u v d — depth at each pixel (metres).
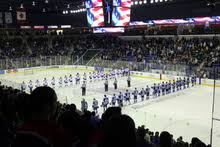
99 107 24.06
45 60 48.03
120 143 2.06
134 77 39.28
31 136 2.27
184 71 34.53
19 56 49.59
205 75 32.84
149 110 22.25
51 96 2.50
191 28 45.19
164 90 28.56
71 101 25.64
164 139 5.81
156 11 45.97
